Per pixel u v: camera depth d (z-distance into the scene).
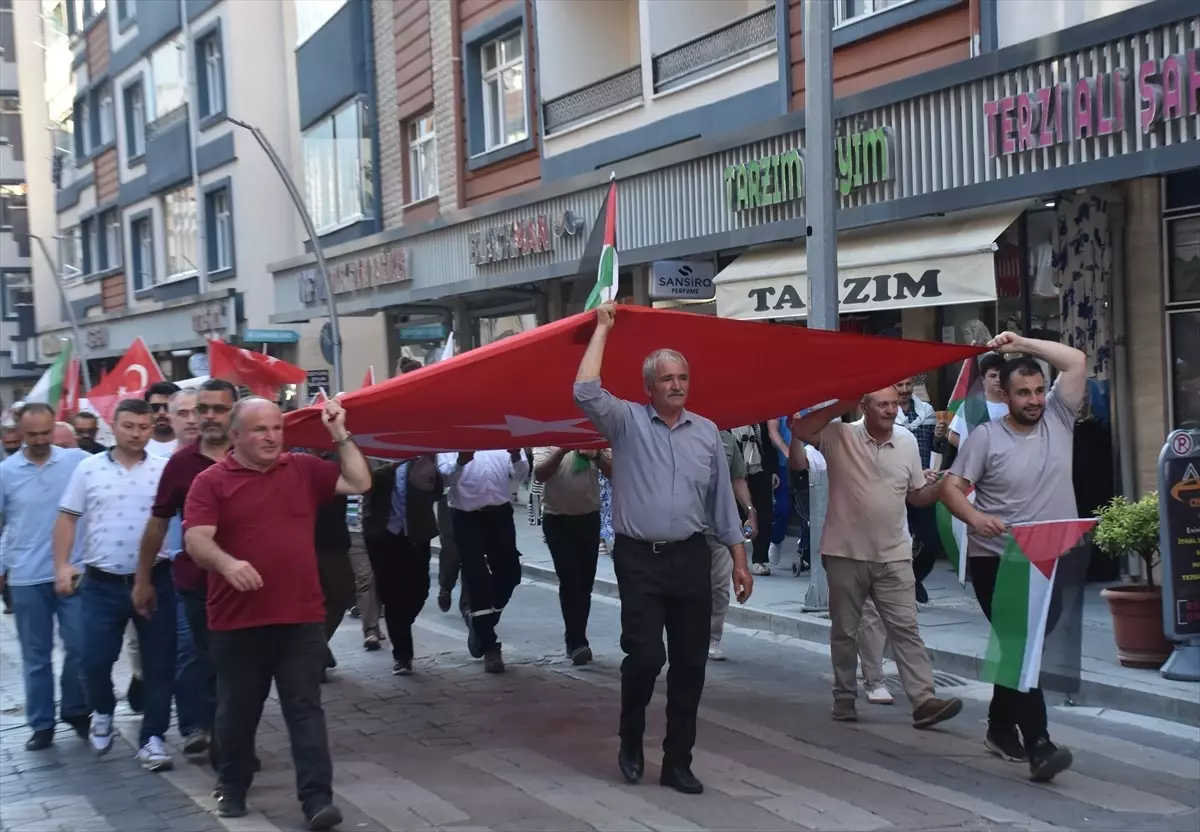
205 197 30.95
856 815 5.56
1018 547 5.74
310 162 26.47
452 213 19.53
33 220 46.66
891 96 11.81
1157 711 7.19
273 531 5.38
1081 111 10.03
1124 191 10.98
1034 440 5.97
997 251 11.96
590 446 8.36
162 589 6.69
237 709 5.58
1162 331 10.80
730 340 6.05
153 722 6.73
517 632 10.74
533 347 5.84
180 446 6.63
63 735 7.54
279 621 5.39
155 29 33.00
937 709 6.95
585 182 16.39
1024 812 5.58
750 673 8.73
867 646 7.72
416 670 9.13
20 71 46.25
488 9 19.70
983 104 11.00
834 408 6.96
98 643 6.78
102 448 11.24
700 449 5.86
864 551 7.00
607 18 18.89
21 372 49.38
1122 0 10.29
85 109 40.22
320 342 24.20
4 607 13.33
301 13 26.28
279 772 6.55
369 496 8.81
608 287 5.84
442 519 11.31
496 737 7.12
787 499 13.04
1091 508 11.05
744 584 6.03
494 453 8.93
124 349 37.97
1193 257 10.54
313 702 5.49
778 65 14.12
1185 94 9.27
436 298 21.11
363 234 23.94
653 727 7.28
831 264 10.22
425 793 6.07
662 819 5.57
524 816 5.68
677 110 15.83
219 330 30.34
